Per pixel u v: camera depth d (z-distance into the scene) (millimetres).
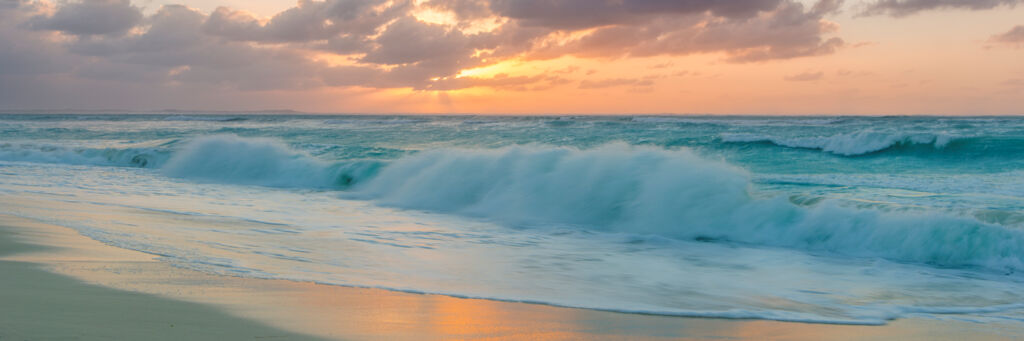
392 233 8344
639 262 6934
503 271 6086
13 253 5422
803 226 8625
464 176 12477
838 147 22359
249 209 10398
